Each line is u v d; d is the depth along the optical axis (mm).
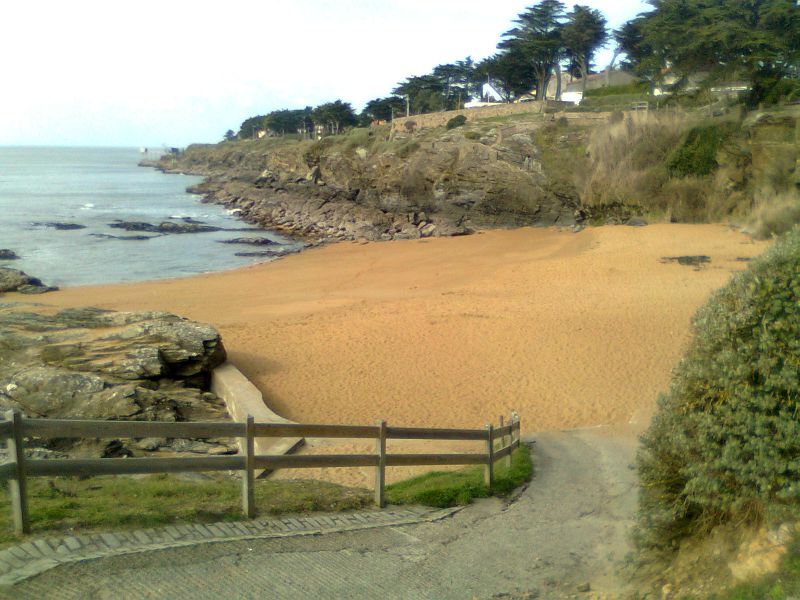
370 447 13227
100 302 31969
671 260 32969
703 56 48594
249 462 6602
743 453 4719
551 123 57281
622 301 26094
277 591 5090
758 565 4375
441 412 16594
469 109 74625
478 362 20266
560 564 6301
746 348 4781
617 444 12875
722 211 43688
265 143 145500
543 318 24312
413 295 31562
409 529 7152
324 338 23000
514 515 8148
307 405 17094
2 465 5207
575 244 41469
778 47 45844
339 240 56094
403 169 61344
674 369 5750
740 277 5176
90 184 122438
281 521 6719
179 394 16719
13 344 17281
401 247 49719
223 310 29203
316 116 128750
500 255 42688
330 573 5578
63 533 5488
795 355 4590
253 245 53625
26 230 59031
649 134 48750
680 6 50781
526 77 84062
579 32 73750
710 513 5266
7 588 4434
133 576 4926
